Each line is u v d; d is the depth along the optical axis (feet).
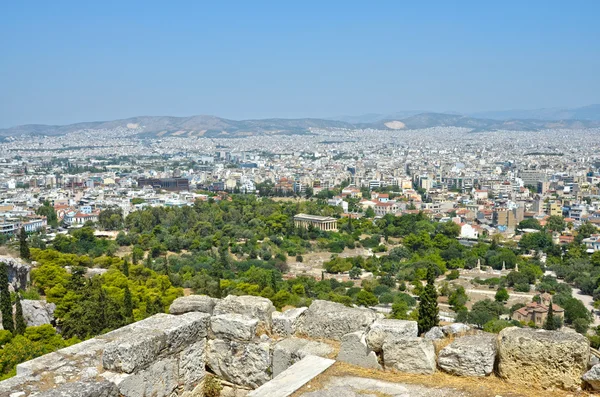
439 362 47.83
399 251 494.18
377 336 48.73
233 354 54.49
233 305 57.26
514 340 45.37
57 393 40.96
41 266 276.62
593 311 343.46
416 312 281.95
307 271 451.12
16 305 181.68
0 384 44.24
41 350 160.56
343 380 46.29
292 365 48.96
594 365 43.37
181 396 51.62
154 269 373.61
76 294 227.40
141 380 46.78
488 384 45.39
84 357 49.06
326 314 54.80
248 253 483.92
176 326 51.26
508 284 406.21
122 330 54.65
